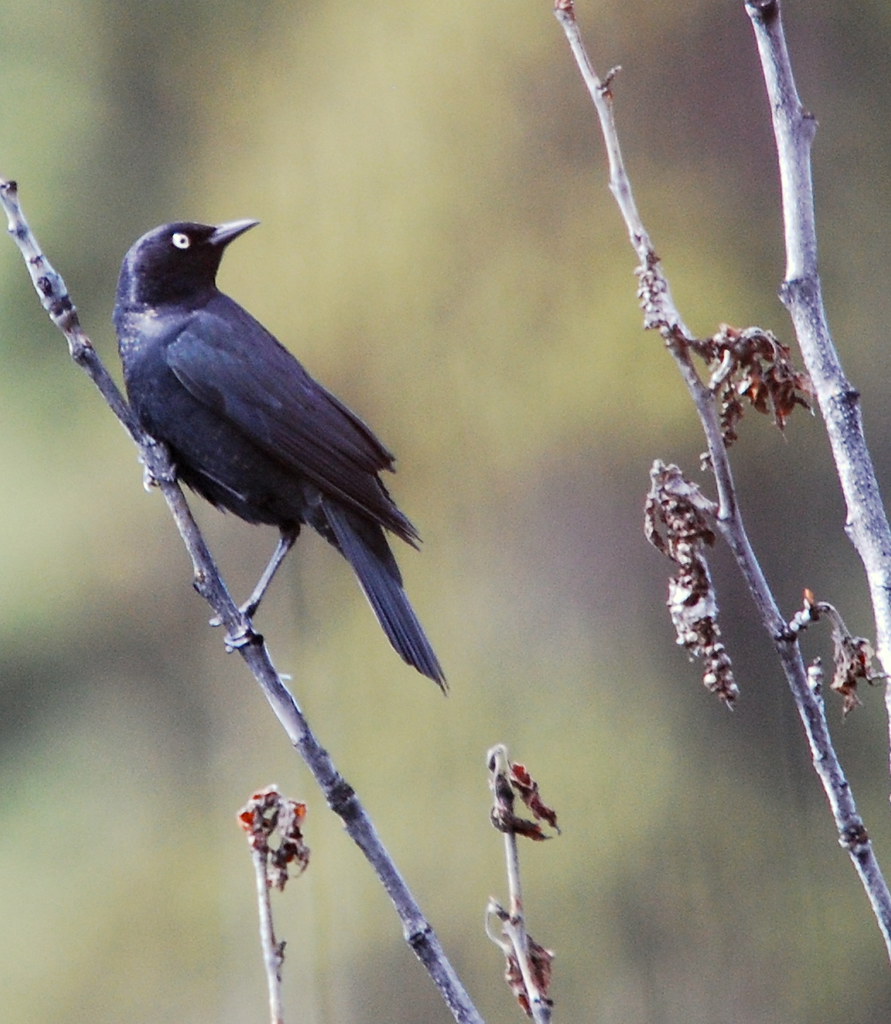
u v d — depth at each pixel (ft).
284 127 54.13
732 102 53.16
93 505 54.90
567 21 12.50
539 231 51.72
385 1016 44.32
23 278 56.08
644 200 52.08
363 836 13.44
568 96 52.80
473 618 49.49
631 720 47.93
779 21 12.92
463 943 44.50
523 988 12.46
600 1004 44.52
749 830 46.34
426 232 51.57
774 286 51.34
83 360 15.85
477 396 50.44
